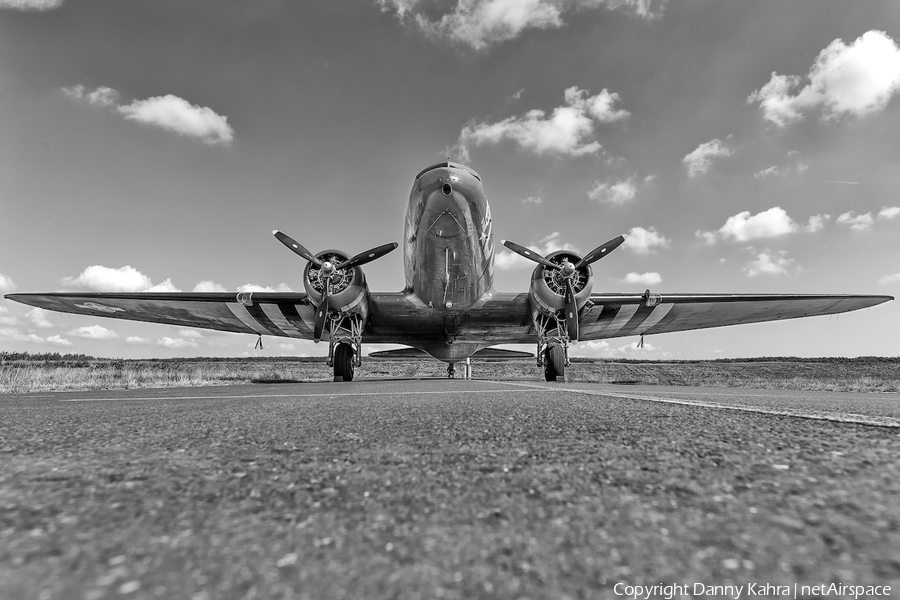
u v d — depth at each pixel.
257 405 3.55
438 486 1.11
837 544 0.71
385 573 0.62
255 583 0.57
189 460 1.40
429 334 15.61
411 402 3.59
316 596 0.53
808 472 1.20
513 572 0.62
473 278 12.52
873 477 1.14
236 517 0.87
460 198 10.57
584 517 0.87
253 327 16.39
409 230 12.20
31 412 3.19
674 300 14.16
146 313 15.23
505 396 4.27
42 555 0.66
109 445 1.67
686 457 1.40
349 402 3.68
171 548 0.71
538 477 1.18
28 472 1.24
